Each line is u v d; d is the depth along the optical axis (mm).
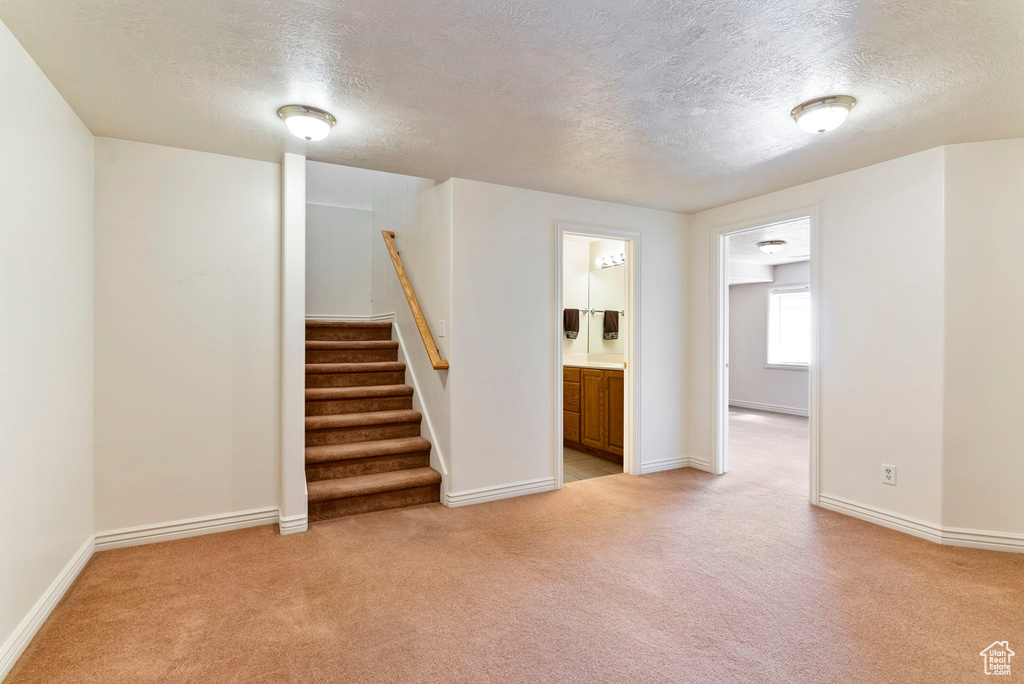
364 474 3455
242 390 3004
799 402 7371
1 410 1689
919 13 1618
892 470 3012
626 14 1636
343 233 5559
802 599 2197
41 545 2002
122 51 1856
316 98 2236
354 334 4566
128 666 1748
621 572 2451
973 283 2732
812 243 3432
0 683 1659
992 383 2705
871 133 2613
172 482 2834
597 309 5957
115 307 2691
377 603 2166
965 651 1826
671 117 2428
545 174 3311
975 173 2727
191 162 2871
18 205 1798
